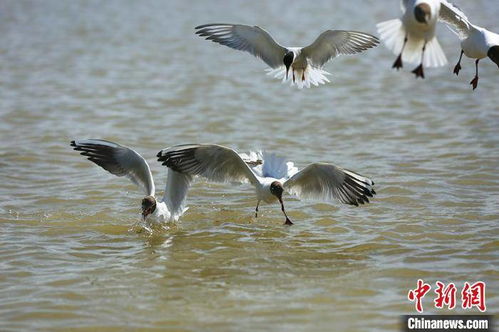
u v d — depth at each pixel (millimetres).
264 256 13430
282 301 11531
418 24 10586
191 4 53500
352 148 21000
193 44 39625
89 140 15094
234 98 27969
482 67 32594
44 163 19500
